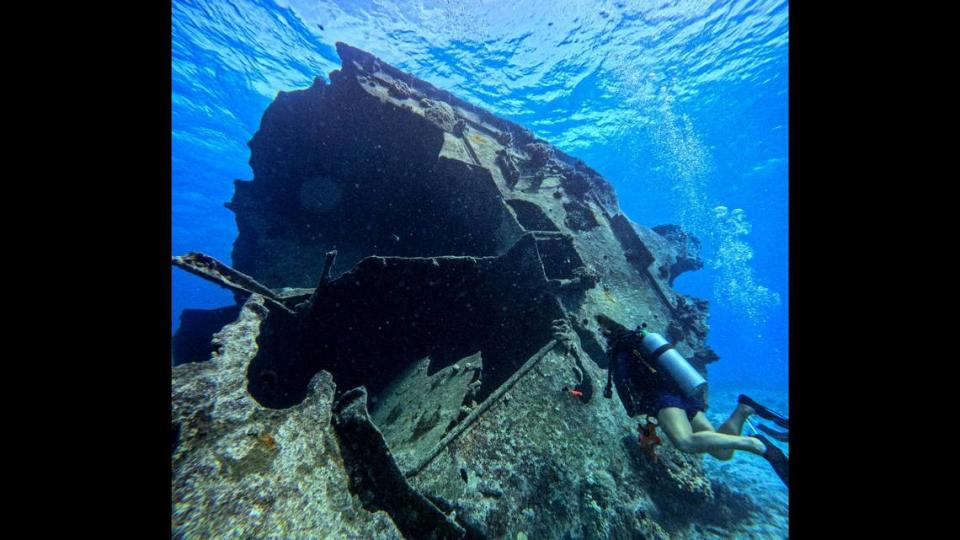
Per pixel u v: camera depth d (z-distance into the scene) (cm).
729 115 2233
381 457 221
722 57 1642
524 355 505
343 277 447
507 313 512
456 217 676
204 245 4884
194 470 157
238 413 199
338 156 782
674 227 970
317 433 217
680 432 313
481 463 296
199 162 2517
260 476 168
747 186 3622
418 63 1484
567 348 430
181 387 198
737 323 5962
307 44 1387
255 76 1620
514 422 337
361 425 229
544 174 741
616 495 308
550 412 358
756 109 2166
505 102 1847
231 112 1928
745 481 471
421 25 1253
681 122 2291
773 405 1181
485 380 531
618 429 378
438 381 439
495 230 582
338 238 821
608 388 362
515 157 756
